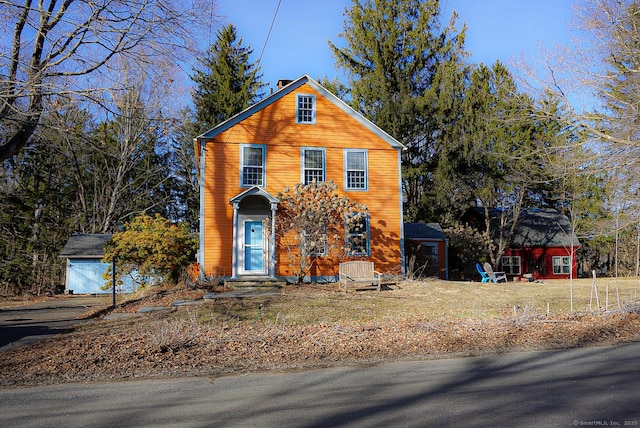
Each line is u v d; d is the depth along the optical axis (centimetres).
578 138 1895
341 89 3434
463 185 3316
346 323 1226
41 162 3412
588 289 1867
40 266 3031
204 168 1961
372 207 2075
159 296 1719
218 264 1928
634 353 910
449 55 3288
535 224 3522
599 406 571
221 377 803
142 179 4006
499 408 572
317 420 546
